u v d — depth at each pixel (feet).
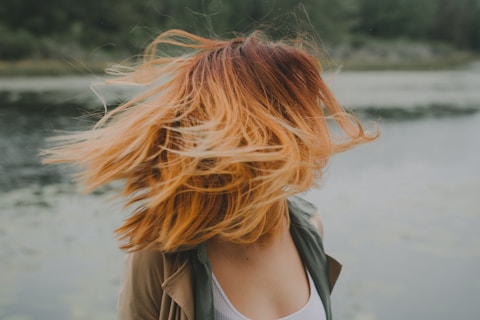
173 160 3.03
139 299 3.26
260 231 3.21
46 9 144.66
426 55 199.52
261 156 2.99
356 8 156.35
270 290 3.33
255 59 3.34
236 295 3.26
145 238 3.14
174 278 3.12
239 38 3.59
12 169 30.40
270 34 4.70
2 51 132.36
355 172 29.66
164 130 3.16
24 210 22.50
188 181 3.05
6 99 64.69
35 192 25.52
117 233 3.21
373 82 105.91
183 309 3.11
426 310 13.66
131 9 130.62
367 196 24.36
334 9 138.82
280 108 3.29
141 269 3.23
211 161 3.09
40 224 20.49
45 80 97.96
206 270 3.16
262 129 3.10
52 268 16.28
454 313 13.46
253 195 3.10
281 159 3.04
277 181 3.02
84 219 21.09
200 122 3.11
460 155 34.96
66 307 13.84
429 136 43.16
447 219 20.81
